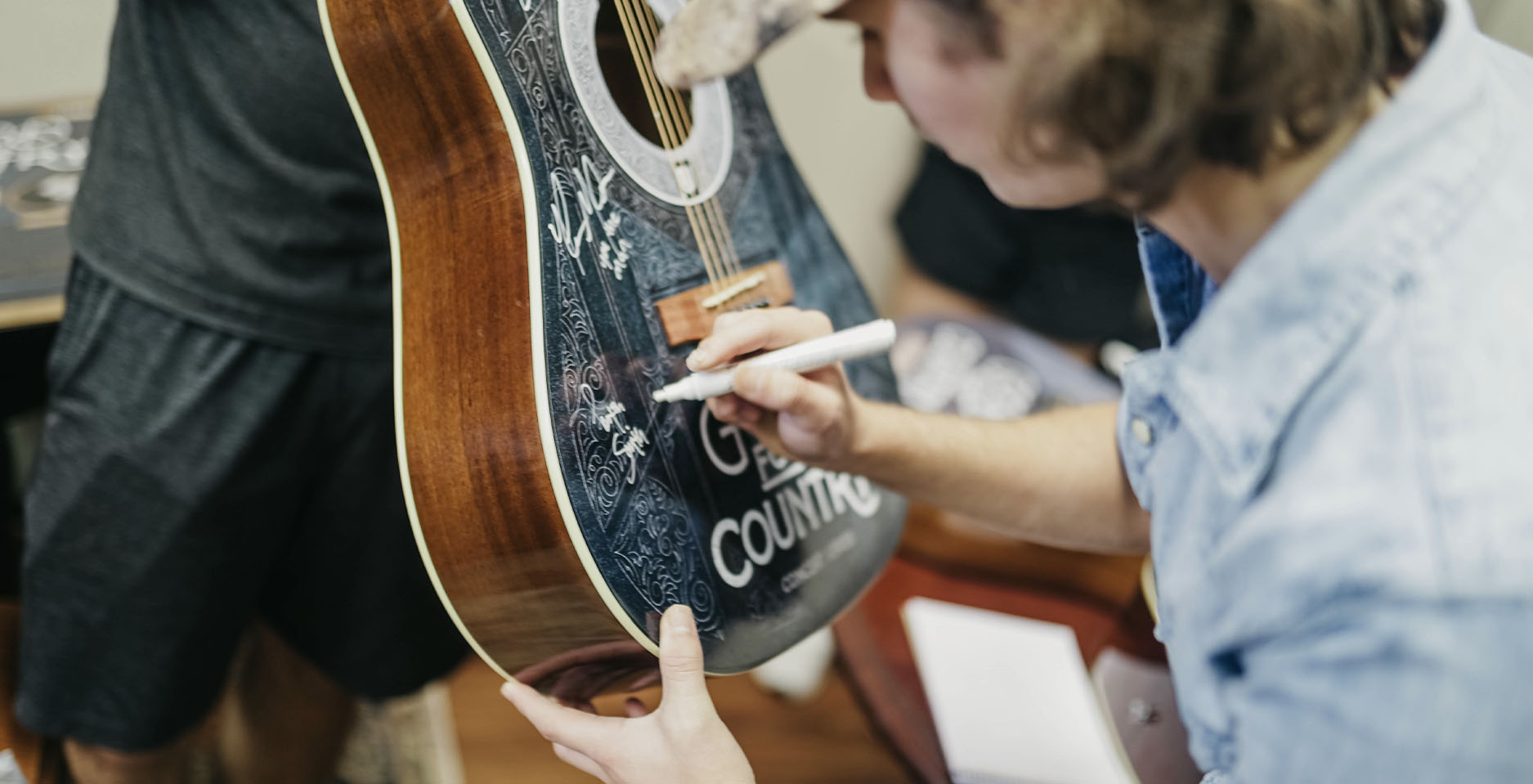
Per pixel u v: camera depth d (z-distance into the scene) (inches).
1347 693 16.4
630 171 31.5
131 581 39.3
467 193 28.7
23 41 60.4
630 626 27.4
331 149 36.6
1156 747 41.2
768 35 21.4
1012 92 18.0
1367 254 17.6
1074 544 35.2
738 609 30.8
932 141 21.6
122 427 37.7
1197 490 21.8
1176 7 16.1
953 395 63.6
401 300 30.0
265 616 47.4
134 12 36.8
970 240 72.7
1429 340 16.9
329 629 46.8
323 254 38.0
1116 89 17.1
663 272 31.5
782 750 64.3
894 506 37.2
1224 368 19.3
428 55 27.7
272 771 52.2
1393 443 16.8
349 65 28.9
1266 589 18.0
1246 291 18.8
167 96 36.6
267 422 38.9
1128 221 70.0
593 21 30.9
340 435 41.5
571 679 30.8
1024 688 50.2
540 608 28.5
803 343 28.9
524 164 27.8
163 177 36.8
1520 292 16.8
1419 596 15.7
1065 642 53.3
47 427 39.7
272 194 36.6
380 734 58.7
